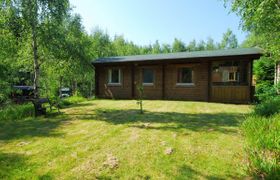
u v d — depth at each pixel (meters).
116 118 7.50
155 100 13.84
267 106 6.60
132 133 5.36
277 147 3.39
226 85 12.77
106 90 16.28
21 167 3.40
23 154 3.97
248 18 8.95
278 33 9.66
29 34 10.86
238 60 12.41
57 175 3.12
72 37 17.69
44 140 4.86
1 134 5.50
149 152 3.98
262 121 4.94
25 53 12.27
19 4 9.88
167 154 3.88
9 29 10.65
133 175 3.10
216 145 4.34
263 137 3.79
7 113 8.51
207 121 6.78
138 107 10.34
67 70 16.59
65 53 12.88
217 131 5.45
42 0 10.04
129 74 15.52
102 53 38.53
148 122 6.71
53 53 11.97
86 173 3.18
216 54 12.58
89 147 4.31
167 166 3.38
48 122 7.03
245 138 4.66
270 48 10.43
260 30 10.26
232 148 4.14
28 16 9.81
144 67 15.09
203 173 3.14
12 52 12.12
